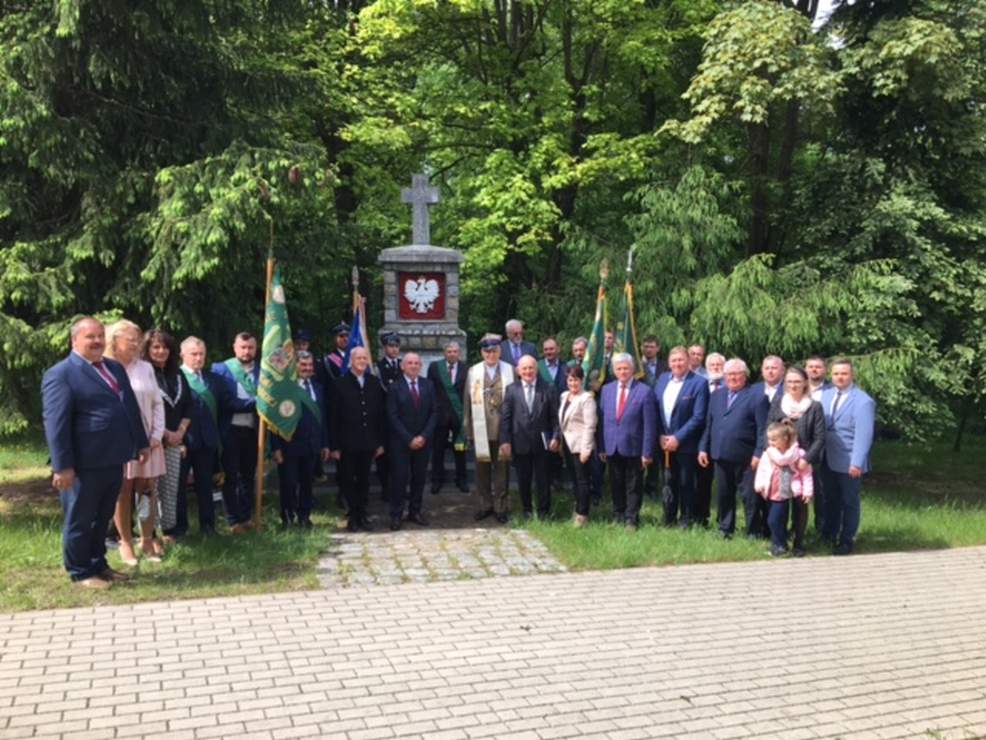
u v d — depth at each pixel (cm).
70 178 925
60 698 483
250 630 594
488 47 1606
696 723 477
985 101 1329
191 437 803
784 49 1204
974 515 1096
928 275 1248
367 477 897
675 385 935
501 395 948
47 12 921
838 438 883
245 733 448
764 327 1223
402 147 1600
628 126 1659
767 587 735
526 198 1448
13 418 934
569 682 525
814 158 1645
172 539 806
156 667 528
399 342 1205
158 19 967
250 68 1118
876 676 552
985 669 568
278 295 842
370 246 1426
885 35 1227
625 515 925
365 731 454
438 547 827
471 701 495
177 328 958
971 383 1282
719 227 1289
